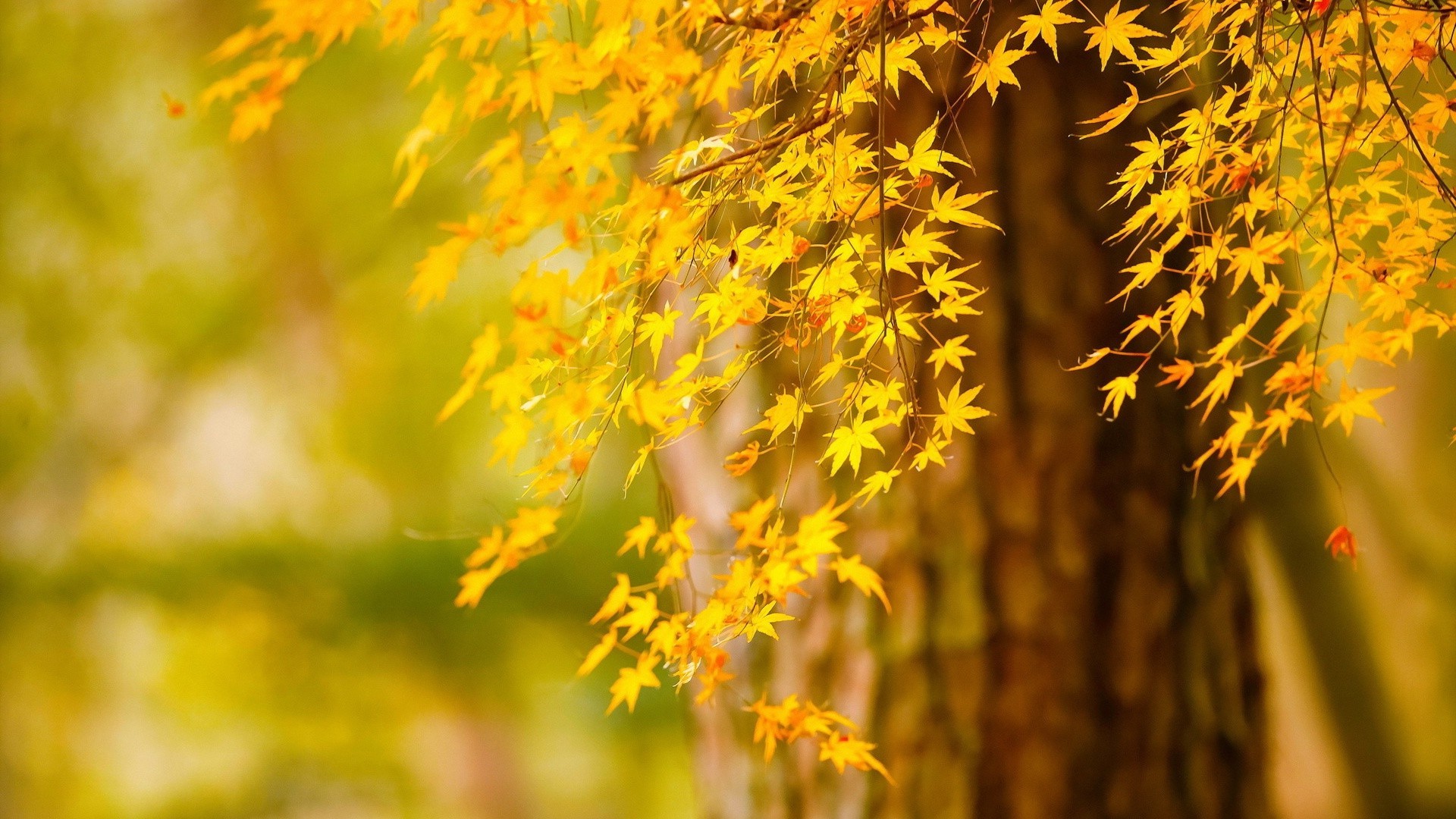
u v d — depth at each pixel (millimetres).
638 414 4977
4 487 12797
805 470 5469
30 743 15766
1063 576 5441
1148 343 5445
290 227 12359
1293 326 5117
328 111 11570
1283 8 5047
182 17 11672
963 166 5391
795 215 5066
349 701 13656
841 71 5020
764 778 5566
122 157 12195
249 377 13469
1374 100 5082
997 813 5449
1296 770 9141
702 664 5566
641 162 5406
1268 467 7895
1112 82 5398
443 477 13297
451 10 4902
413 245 12070
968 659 5449
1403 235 5105
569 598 11438
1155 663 5473
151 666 15188
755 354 5250
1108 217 5414
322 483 13742
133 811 16984
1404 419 8297
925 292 5387
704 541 5547
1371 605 8523
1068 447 5430
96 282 12602
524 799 18938
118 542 13312
